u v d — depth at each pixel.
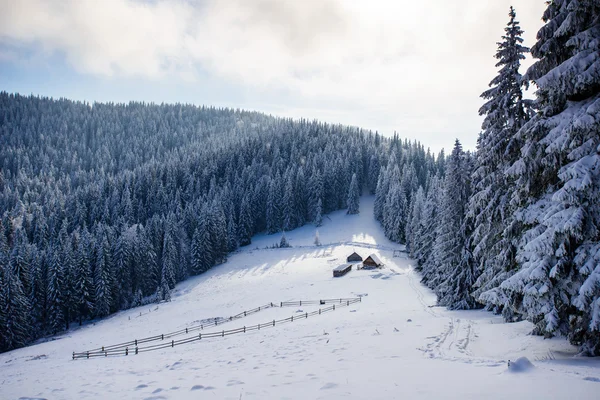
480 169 18.95
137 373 13.46
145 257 67.94
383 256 74.56
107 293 57.53
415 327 18.22
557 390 6.25
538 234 11.88
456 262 27.44
